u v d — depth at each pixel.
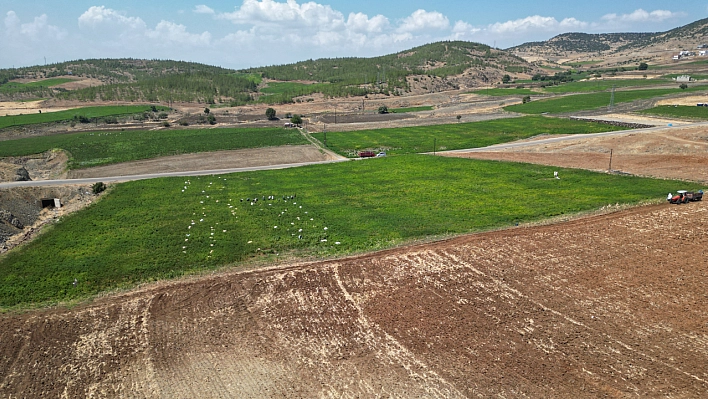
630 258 42.41
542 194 63.66
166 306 37.56
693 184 63.81
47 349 32.62
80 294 40.16
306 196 67.12
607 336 31.73
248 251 47.62
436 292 38.09
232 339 33.00
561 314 34.44
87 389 28.61
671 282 38.12
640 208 54.78
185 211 60.38
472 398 26.66
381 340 32.16
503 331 32.62
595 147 90.38
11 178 76.56
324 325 34.16
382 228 53.00
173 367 30.33
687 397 26.19
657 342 30.97
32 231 56.47
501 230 50.84
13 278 42.88
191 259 45.97
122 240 51.03
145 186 72.50
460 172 77.88
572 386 27.30
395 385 27.89
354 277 41.09
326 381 28.48
